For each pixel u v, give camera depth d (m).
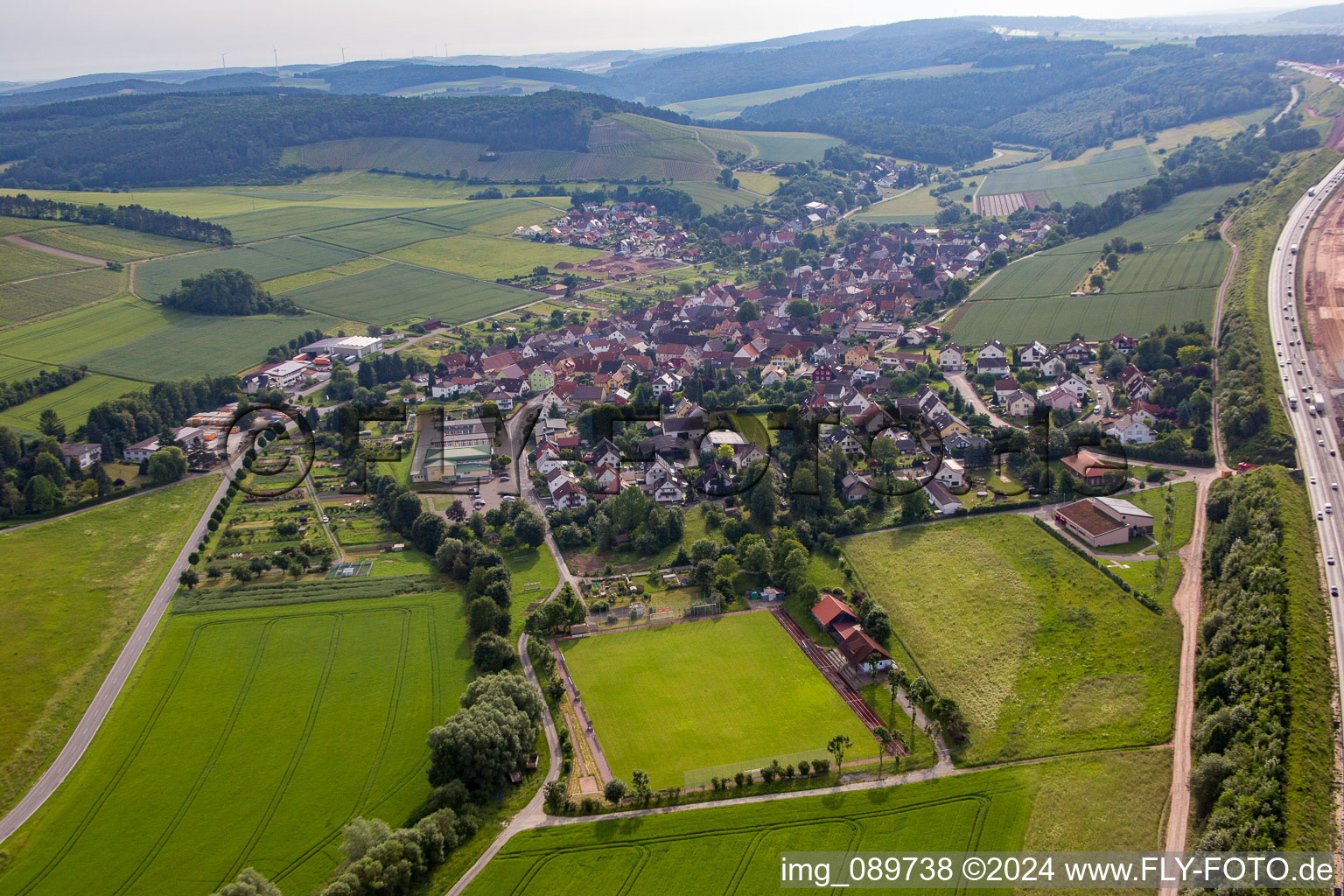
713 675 144.50
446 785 117.25
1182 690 130.00
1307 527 154.00
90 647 156.50
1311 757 104.50
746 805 116.06
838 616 153.38
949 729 125.81
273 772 125.38
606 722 134.25
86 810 119.94
